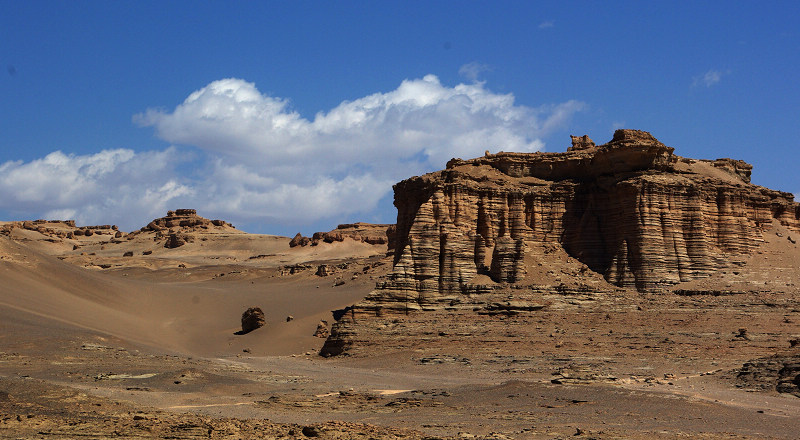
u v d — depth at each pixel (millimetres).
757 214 114062
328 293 162750
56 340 103625
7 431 51219
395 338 97688
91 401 64562
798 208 120062
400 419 60344
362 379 82812
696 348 88438
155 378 81938
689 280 106375
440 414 62188
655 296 102000
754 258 110312
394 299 103188
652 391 68125
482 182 113938
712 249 109500
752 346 87812
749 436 54125
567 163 117562
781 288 103375
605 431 55031
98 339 110312
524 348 91438
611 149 112125
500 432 54625
